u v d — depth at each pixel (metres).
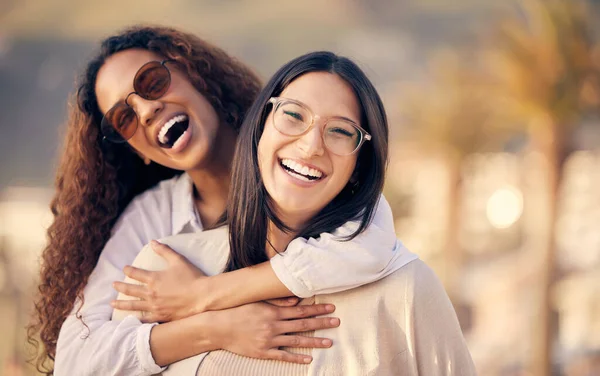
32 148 34.53
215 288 1.88
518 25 9.93
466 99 12.88
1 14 37.00
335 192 1.77
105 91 2.26
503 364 10.20
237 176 1.86
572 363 9.27
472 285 13.81
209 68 2.40
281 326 1.82
